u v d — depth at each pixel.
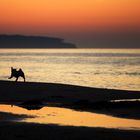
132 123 19.48
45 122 19.59
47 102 27.22
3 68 89.94
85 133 16.53
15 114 22.27
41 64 115.88
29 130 17.02
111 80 57.88
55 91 31.36
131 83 53.09
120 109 24.22
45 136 15.87
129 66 104.44
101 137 15.79
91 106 25.33
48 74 70.88
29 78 59.91
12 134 16.16
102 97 29.27
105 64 117.88
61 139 15.40
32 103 26.41
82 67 99.25
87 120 20.42
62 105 25.91
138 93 31.30
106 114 22.38
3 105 26.03
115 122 19.83
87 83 52.59
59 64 116.81
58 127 17.91
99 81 55.97
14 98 28.66
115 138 15.61
